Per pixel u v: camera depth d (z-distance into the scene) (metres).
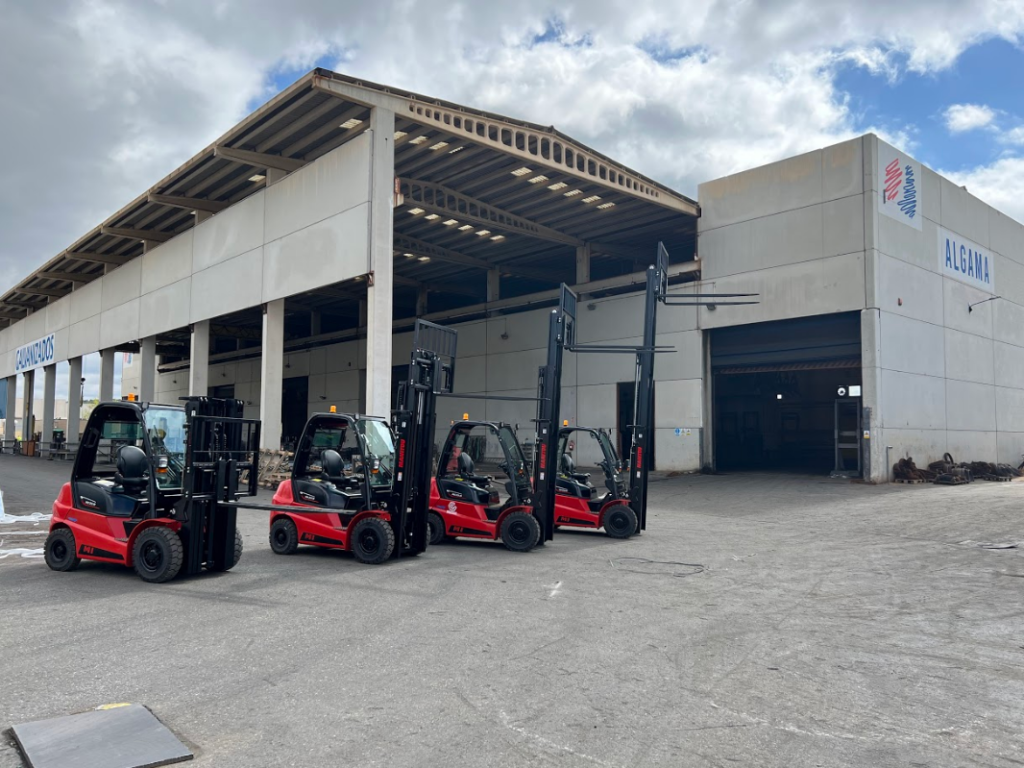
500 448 12.16
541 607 7.61
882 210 23.09
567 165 23.98
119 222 31.75
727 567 10.08
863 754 4.15
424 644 6.20
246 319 42.84
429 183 25.95
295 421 46.06
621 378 29.05
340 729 4.39
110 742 4.12
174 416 9.67
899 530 13.83
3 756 4.02
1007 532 13.41
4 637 6.38
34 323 49.81
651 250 34.69
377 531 10.16
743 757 4.09
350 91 18.88
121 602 7.76
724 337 26.42
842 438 25.34
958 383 26.67
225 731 4.36
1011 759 4.11
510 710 4.73
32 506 18.28
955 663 5.86
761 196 25.28
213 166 25.30
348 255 20.20
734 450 36.38
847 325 23.44
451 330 11.59
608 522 13.00
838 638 6.55
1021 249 32.34
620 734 4.38
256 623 6.88
